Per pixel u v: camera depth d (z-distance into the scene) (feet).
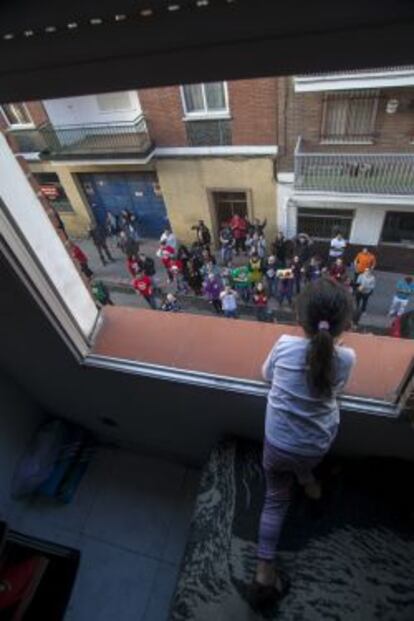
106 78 2.44
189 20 2.02
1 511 6.66
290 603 4.35
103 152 17.67
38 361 5.59
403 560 4.43
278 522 4.22
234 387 4.72
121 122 16.60
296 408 3.51
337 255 18.22
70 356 5.20
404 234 17.48
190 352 5.00
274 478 4.11
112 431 7.06
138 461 7.29
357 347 4.63
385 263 18.54
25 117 18.16
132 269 19.08
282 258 17.99
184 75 2.35
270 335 4.99
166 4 1.95
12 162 3.60
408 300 14.19
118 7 1.99
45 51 2.31
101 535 6.50
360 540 4.60
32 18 2.13
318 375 3.21
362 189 14.98
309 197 16.25
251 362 4.80
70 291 4.82
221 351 4.94
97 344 5.31
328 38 1.99
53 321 4.62
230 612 4.40
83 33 2.17
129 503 6.79
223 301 15.81
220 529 4.96
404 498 4.77
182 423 5.97
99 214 23.77
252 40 2.07
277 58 2.15
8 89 2.66
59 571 5.06
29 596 4.65
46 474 6.76
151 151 17.43
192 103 15.25
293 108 13.67
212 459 5.64
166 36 2.12
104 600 5.96
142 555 6.24
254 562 4.65
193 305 17.98
